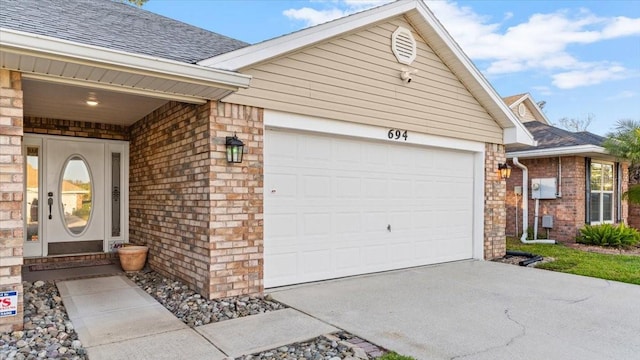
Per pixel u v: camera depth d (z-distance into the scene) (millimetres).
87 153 7574
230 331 3896
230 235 5016
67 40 3561
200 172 5094
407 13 6758
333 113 5949
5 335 3666
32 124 7027
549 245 10453
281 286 5625
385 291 5527
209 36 6715
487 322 4285
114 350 3404
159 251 6352
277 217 5590
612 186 12328
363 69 6309
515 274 6762
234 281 5039
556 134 11938
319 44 5805
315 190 5996
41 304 4676
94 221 7629
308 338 3752
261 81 5270
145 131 6980
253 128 5230
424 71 7152
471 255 8273
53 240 7293
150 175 6750
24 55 3498
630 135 9898
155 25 6402
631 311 4730
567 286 5945
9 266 3719
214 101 4938
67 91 5152
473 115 7977
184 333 3824
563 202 10930
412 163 7270
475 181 8305
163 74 4117
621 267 7500
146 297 5016
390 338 3795
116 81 4273
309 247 5926
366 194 6609
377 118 6469
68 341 3631
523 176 11391
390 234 6930
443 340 3764
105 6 6973
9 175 3734
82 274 6320
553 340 3801
